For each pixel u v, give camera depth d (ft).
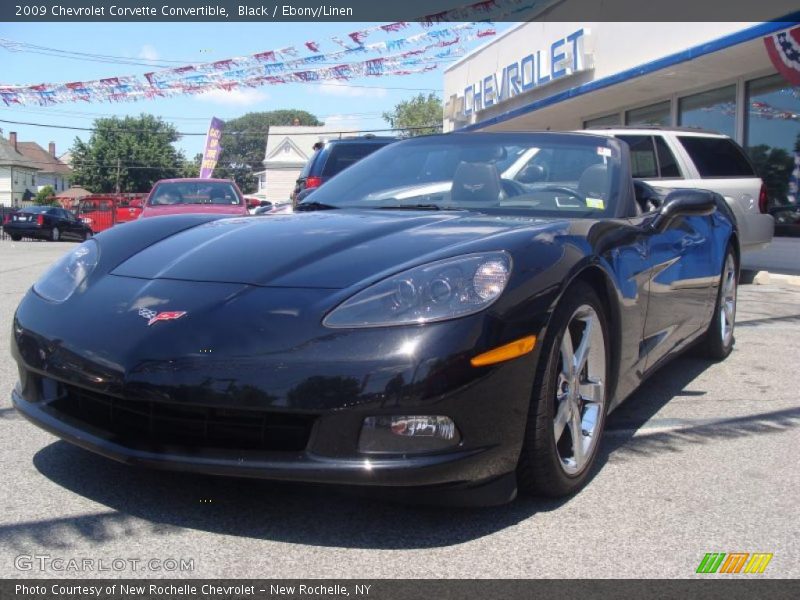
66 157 307.99
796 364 15.78
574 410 8.87
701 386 14.05
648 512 8.48
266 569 7.09
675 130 26.27
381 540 7.68
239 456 7.39
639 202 13.28
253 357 7.34
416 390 7.09
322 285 7.94
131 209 65.77
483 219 9.78
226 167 328.90
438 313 7.39
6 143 237.66
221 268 8.59
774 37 29.55
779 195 34.91
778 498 8.93
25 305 9.23
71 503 8.37
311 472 7.18
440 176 12.12
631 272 10.04
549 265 8.21
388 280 7.77
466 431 7.32
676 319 12.43
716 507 8.64
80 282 9.15
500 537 7.81
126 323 8.01
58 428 8.26
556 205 11.02
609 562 7.34
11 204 227.20
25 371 8.75
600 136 12.55
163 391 7.41
